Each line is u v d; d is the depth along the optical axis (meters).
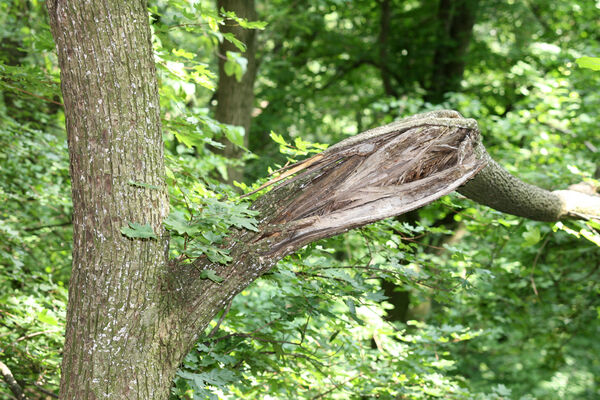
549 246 5.73
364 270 3.06
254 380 3.42
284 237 2.12
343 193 2.15
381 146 2.18
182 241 3.13
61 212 5.62
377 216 2.11
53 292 4.13
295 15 8.30
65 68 1.96
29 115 5.59
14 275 4.12
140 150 1.99
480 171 2.41
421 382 3.52
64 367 1.98
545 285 5.98
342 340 3.54
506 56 10.12
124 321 1.96
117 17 1.95
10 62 5.64
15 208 5.24
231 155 5.95
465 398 3.57
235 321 3.10
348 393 3.43
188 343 2.09
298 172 2.22
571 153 5.98
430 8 11.23
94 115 1.94
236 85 5.91
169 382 2.06
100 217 1.95
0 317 3.72
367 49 11.10
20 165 5.04
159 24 3.01
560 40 8.67
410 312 6.99
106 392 1.94
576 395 8.64
